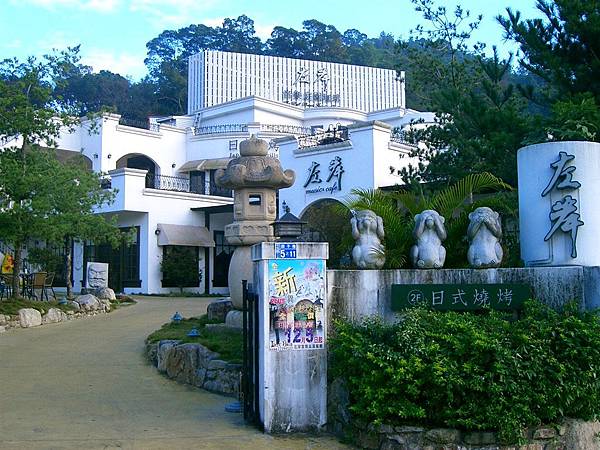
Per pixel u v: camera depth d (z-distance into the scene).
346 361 7.37
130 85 63.91
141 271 28.48
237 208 12.91
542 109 16.53
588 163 8.74
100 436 7.33
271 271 7.60
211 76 48.59
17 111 17.38
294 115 37.12
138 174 28.16
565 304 8.02
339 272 8.00
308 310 7.62
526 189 9.07
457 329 7.32
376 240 8.59
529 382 6.94
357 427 7.23
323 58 68.38
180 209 29.61
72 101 57.62
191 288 29.56
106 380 10.66
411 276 8.19
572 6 13.13
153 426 7.80
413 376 6.99
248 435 7.40
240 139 33.72
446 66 20.77
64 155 31.91
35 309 17.69
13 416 8.25
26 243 20.56
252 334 8.04
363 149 22.34
